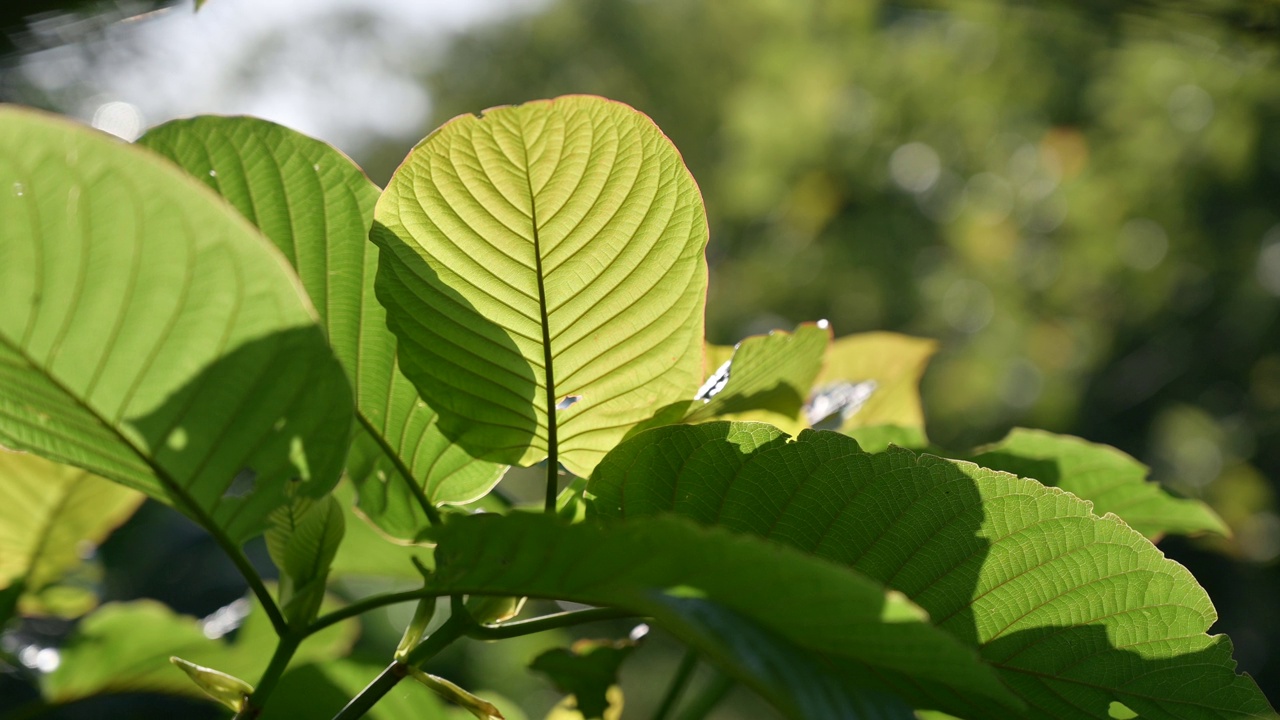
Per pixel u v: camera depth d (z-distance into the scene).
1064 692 1.01
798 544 1.00
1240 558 7.28
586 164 0.97
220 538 0.96
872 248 7.51
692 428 1.00
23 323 0.91
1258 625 7.34
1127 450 7.98
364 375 1.03
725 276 8.70
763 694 0.90
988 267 7.39
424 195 0.98
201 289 0.91
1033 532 1.00
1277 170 7.06
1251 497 7.32
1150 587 1.00
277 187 1.02
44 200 0.89
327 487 0.96
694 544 0.90
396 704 1.20
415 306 0.99
